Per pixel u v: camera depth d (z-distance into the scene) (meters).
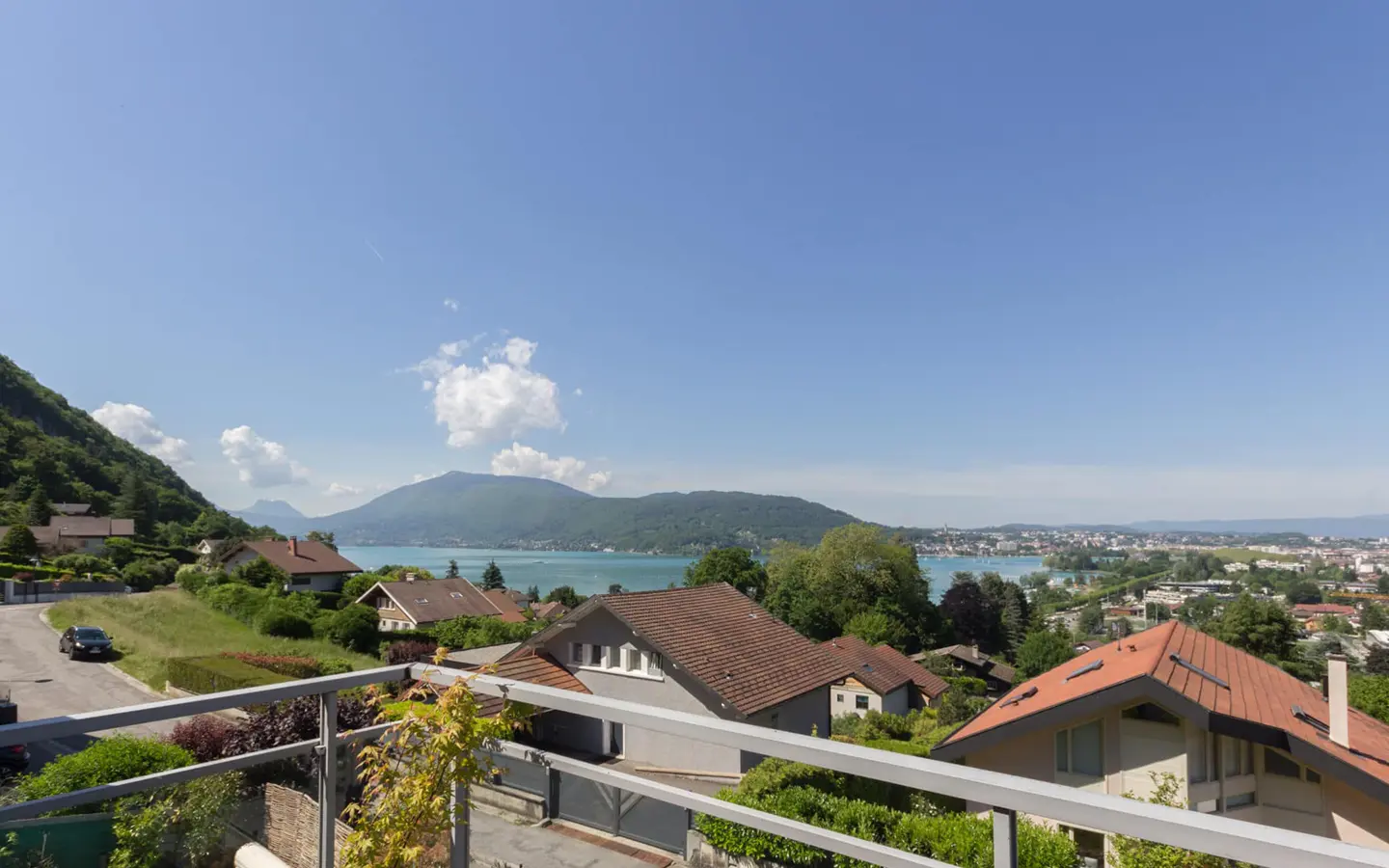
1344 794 9.21
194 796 5.32
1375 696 17.59
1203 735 9.62
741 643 18.06
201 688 19.16
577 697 2.38
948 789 1.66
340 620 34.28
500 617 50.22
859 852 1.85
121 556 59.94
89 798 2.27
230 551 59.44
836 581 65.12
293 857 5.75
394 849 2.54
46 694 19.72
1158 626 15.65
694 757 15.00
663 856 7.41
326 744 2.85
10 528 51.94
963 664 58.72
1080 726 10.29
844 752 1.81
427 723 2.64
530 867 6.59
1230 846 1.30
